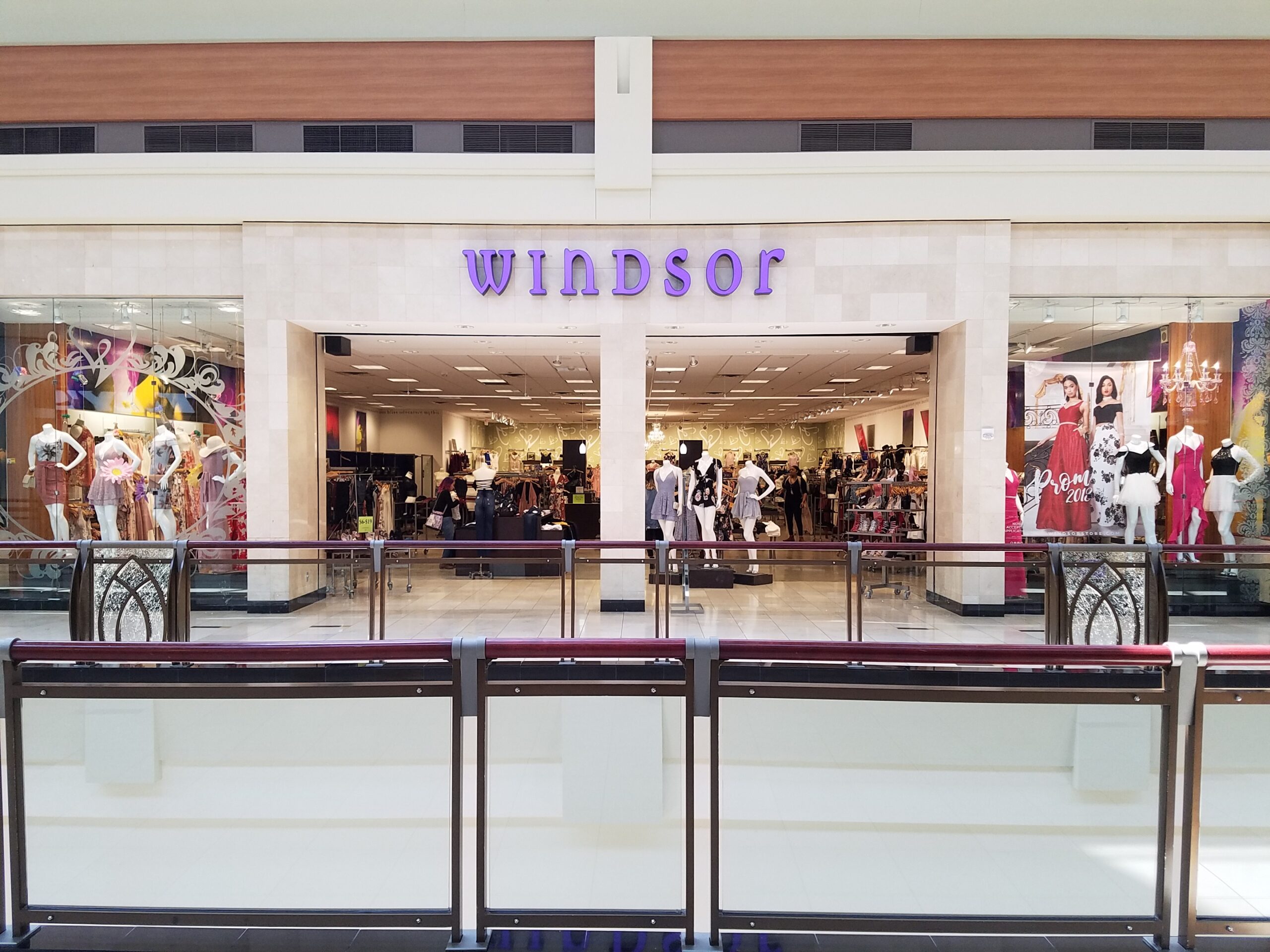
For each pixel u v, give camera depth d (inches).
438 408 615.5
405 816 85.6
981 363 311.1
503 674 81.0
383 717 85.4
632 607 317.1
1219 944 81.2
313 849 85.6
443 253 312.0
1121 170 297.0
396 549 225.0
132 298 321.7
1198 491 322.3
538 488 573.6
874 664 79.0
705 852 87.0
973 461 315.6
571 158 301.1
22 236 315.9
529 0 302.5
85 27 301.1
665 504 410.9
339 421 574.2
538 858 84.8
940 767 84.7
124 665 79.0
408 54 302.2
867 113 303.1
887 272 310.3
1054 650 77.0
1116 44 298.2
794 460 638.5
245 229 310.5
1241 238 310.3
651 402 569.9
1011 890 83.6
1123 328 317.7
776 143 305.9
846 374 457.7
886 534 442.6
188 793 85.7
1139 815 83.1
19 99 303.3
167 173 301.1
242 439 323.3
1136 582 199.2
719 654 79.7
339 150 305.7
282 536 319.0
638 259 311.9
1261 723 83.4
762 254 307.0
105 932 84.4
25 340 326.0
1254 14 296.8
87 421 327.3
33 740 85.5
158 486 327.3
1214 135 300.5
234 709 85.9
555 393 540.1
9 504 330.6
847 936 83.5
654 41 302.0
